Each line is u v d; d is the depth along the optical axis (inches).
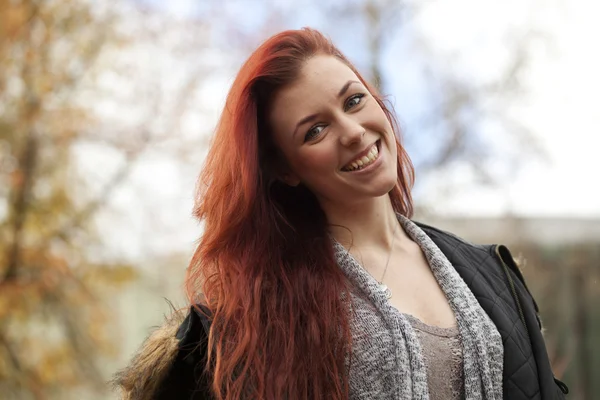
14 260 318.7
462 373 63.8
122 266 342.6
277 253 69.1
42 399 324.8
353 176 67.3
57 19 321.4
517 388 65.6
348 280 68.3
